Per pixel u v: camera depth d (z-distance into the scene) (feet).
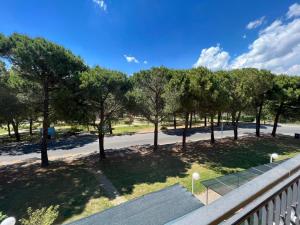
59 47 39.14
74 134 81.92
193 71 51.34
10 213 27.04
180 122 116.37
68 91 39.27
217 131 89.25
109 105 47.14
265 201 4.42
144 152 55.36
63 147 62.18
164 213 18.17
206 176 39.50
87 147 61.67
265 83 61.72
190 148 59.41
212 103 49.73
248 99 59.36
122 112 48.70
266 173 4.99
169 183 36.29
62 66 38.29
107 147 61.41
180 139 72.38
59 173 40.73
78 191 33.24
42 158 44.73
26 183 36.06
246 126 104.88
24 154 55.21
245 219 4.04
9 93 37.37
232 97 56.65
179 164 46.26
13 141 72.54
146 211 18.48
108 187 34.73
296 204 5.56
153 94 53.42
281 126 104.63
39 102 41.88
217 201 3.84
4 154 55.36
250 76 60.29
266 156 52.70
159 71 52.19
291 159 5.75
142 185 35.53
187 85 46.78
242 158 50.80
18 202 29.71
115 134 82.17
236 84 59.26
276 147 61.46
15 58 35.91
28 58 35.24
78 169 42.91
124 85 46.19
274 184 4.65
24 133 91.09
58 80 40.98
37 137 78.02
